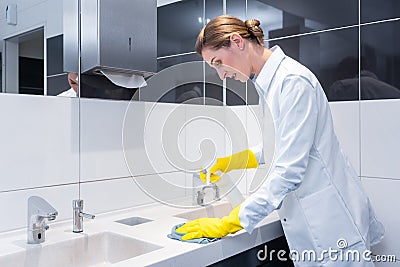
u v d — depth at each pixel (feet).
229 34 4.34
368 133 5.29
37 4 4.35
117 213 5.18
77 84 4.75
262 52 4.64
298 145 3.99
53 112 4.49
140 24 5.02
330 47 5.62
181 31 6.62
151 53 5.18
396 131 5.06
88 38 4.69
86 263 4.27
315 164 4.31
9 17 4.10
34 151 4.32
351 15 5.42
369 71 5.27
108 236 4.45
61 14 4.60
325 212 4.29
